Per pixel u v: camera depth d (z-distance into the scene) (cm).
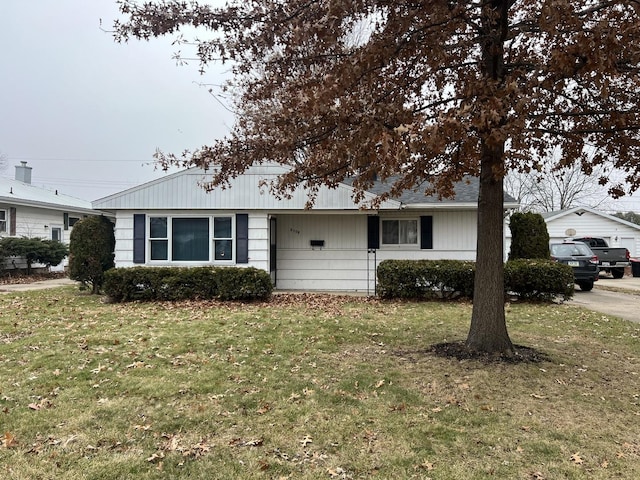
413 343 598
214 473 278
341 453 304
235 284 1008
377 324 730
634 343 613
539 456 299
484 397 401
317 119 464
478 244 538
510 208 1195
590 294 1295
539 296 990
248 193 1119
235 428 341
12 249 1603
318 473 278
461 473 277
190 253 1133
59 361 505
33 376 453
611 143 511
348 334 652
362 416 362
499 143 383
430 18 446
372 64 446
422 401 393
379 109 413
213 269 1025
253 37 455
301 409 376
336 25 426
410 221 1223
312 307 920
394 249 1223
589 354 548
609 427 344
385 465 288
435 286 1027
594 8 386
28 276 1686
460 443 317
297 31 416
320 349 567
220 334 647
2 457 294
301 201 1115
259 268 1120
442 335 648
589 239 2222
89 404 383
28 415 359
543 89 428
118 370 475
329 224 1253
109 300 1010
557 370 477
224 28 454
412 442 318
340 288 1245
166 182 1123
